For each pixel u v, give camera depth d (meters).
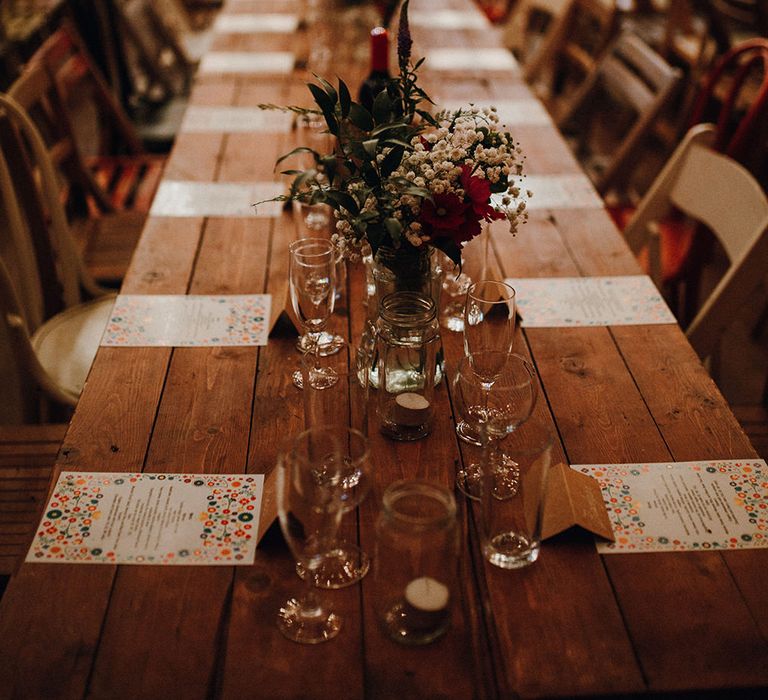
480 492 1.22
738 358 3.13
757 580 1.19
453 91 3.05
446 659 1.08
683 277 2.66
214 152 2.57
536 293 1.90
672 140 3.62
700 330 2.03
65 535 1.24
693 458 1.42
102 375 1.60
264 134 2.71
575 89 4.66
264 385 1.58
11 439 1.90
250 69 3.23
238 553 1.22
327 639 1.10
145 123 4.10
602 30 3.55
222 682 1.05
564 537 1.25
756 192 2.05
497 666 1.08
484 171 1.41
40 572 1.19
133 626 1.12
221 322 1.77
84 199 3.04
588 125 3.57
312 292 1.51
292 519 1.05
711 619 1.14
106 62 4.25
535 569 1.20
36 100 2.60
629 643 1.10
